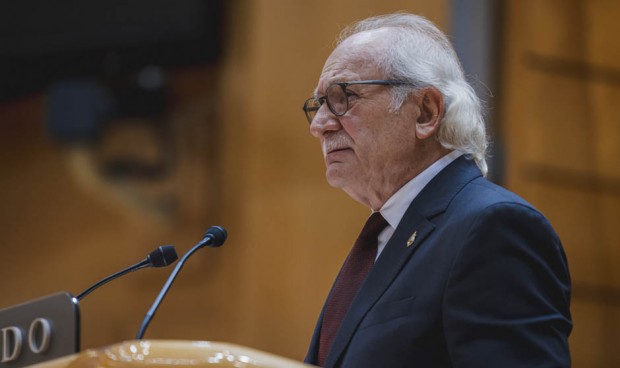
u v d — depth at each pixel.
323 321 6.44
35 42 16.09
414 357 5.39
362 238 6.54
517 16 13.62
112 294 16.09
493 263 5.36
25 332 4.94
